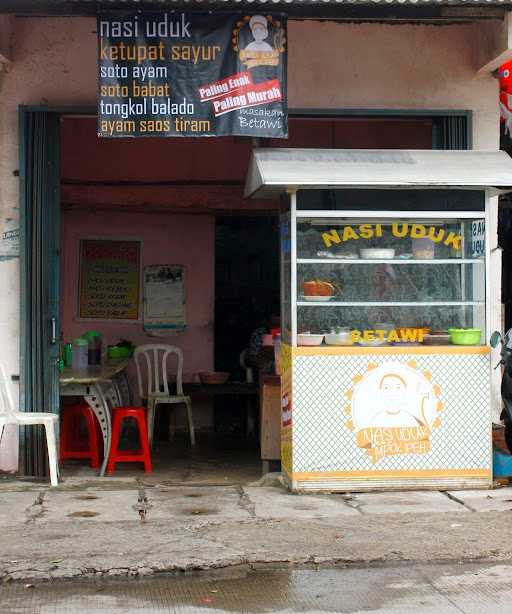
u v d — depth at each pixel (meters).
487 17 8.20
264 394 9.05
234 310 12.41
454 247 8.45
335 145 11.88
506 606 5.52
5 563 6.12
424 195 8.29
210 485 8.64
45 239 8.82
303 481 8.09
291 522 7.15
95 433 9.77
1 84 8.83
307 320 8.24
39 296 8.81
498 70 9.05
